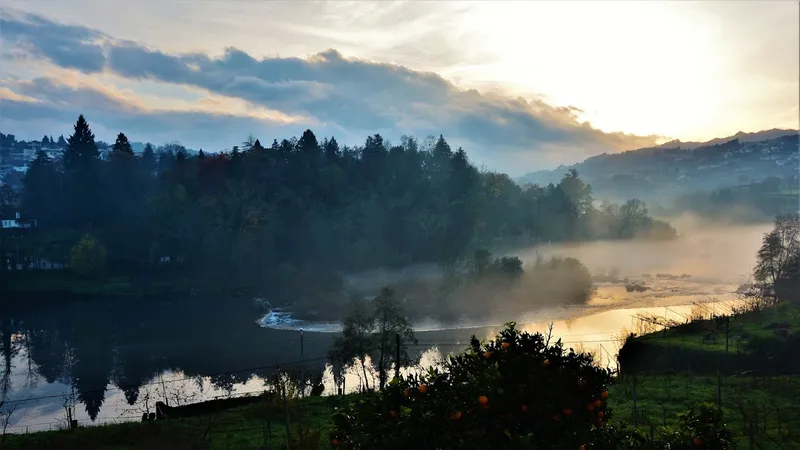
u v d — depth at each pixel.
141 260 126.75
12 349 82.19
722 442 10.23
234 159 143.38
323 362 71.06
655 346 48.16
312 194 139.00
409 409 8.95
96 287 113.81
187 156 178.25
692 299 102.19
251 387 63.06
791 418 25.23
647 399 31.91
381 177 150.88
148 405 58.56
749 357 43.06
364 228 128.50
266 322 93.94
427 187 144.38
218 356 76.56
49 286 113.06
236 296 111.31
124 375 70.31
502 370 9.27
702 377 38.06
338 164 152.38
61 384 67.56
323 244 125.38
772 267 89.94
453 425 8.66
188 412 45.19
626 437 10.33
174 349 80.56
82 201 139.00
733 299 98.75
